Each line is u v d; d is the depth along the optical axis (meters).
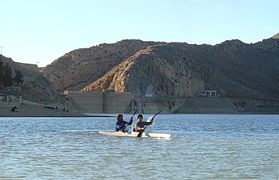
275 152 45.41
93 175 30.84
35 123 106.94
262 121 175.50
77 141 56.03
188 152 44.69
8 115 158.38
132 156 41.00
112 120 149.62
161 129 94.19
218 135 73.12
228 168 34.25
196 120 180.62
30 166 34.22
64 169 33.06
